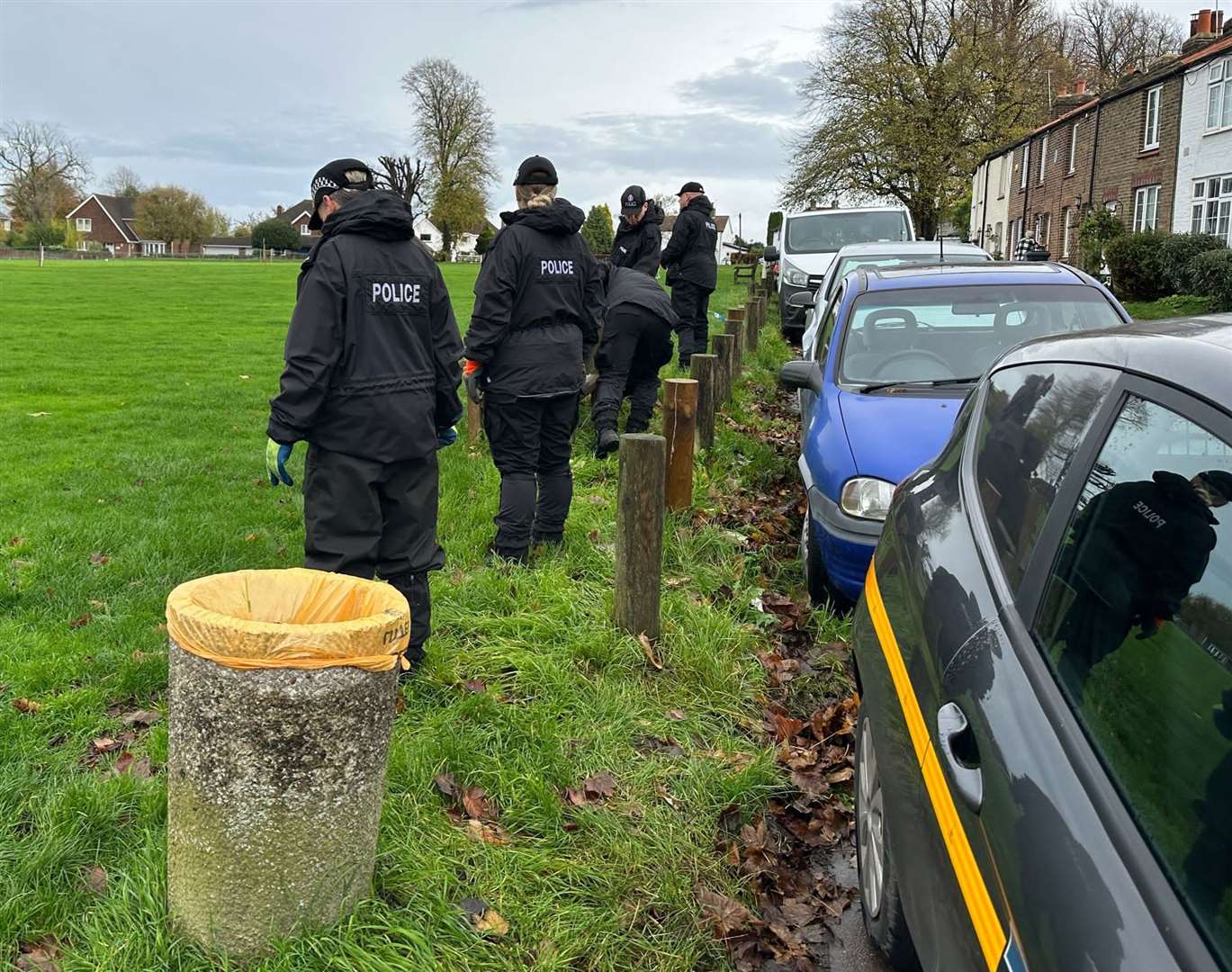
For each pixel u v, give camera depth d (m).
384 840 3.10
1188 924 1.41
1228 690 1.54
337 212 3.82
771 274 26.58
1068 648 1.97
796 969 3.01
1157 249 27.31
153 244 127.94
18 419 9.88
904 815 2.42
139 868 2.86
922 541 2.93
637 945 2.97
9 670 4.09
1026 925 1.64
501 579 5.20
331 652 2.50
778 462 8.46
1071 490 2.24
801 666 4.88
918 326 6.44
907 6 47.97
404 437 3.87
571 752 3.85
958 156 47.44
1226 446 1.76
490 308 5.24
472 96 93.69
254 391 12.16
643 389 8.66
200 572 5.38
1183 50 32.94
